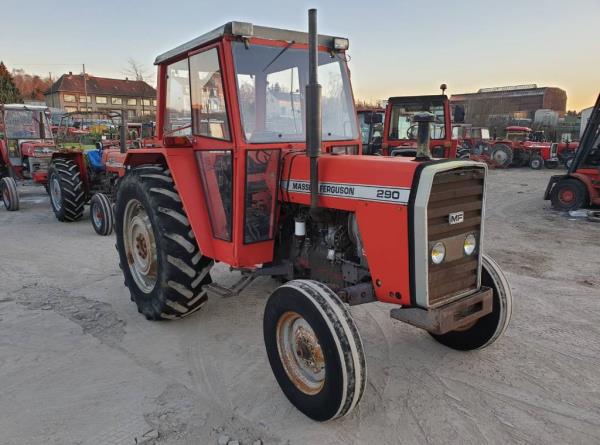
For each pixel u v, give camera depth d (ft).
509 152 64.23
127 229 14.19
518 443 8.28
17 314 13.97
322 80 11.89
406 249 8.50
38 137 37.45
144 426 8.82
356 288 9.36
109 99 189.88
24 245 22.24
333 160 9.81
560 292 15.44
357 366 8.11
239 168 10.49
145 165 13.71
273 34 10.85
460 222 9.01
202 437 8.51
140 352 11.72
